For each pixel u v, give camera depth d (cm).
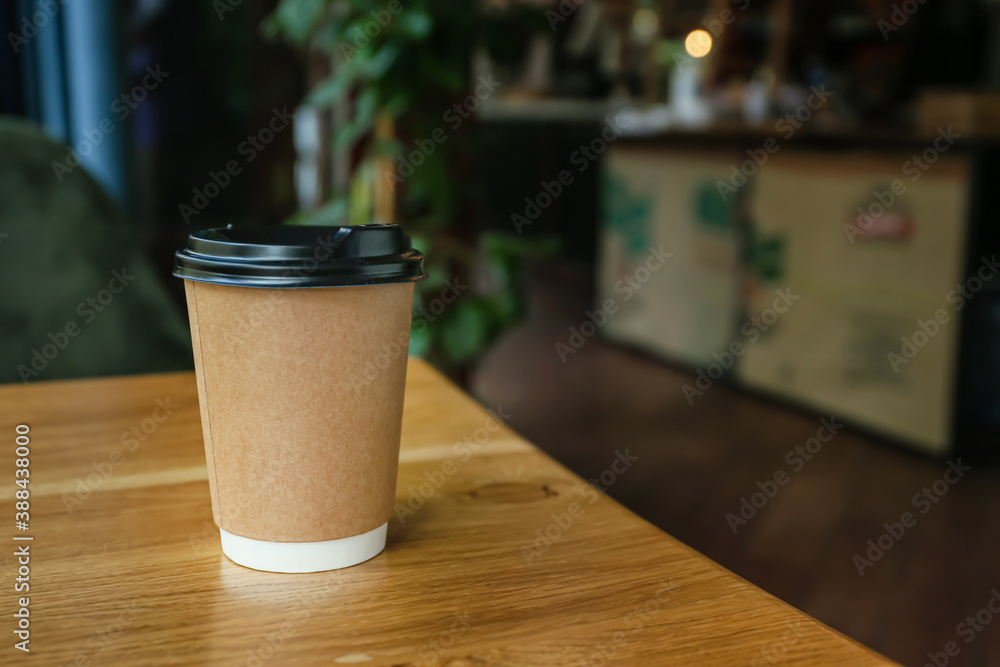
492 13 188
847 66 405
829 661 35
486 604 40
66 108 236
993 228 266
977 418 276
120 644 36
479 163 203
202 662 35
